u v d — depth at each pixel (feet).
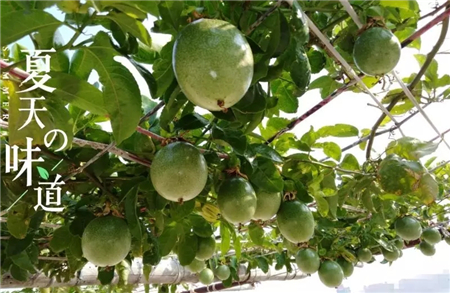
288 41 5.30
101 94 5.48
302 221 8.01
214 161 7.33
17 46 6.53
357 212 15.05
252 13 5.50
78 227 8.19
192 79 4.54
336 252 15.84
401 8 6.79
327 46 6.20
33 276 13.16
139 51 6.00
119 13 4.37
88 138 7.65
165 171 6.35
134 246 8.86
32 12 4.39
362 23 6.53
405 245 21.21
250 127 6.38
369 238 16.80
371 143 8.97
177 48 4.72
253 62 5.10
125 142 7.68
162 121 6.39
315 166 8.60
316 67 7.40
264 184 7.39
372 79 8.25
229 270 19.72
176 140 6.93
